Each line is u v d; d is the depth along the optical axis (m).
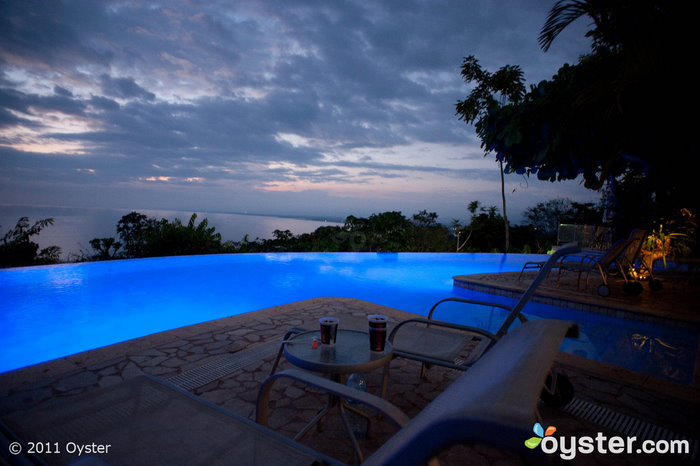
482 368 0.88
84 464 1.01
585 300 5.41
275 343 3.28
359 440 1.90
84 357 2.89
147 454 1.13
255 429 1.28
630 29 3.55
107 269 8.20
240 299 6.89
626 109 3.62
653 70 3.27
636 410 2.27
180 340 3.34
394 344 2.32
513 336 1.16
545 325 1.11
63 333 4.72
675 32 3.21
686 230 7.55
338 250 13.76
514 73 14.23
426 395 2.44
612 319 5.05
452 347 2.28
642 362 3.60
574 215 22.62
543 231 21.25
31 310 5.62
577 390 2.52
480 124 4.11
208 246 11.41
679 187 4.27
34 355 3.98
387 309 4.61
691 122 3.46
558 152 4.01
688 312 4.68
